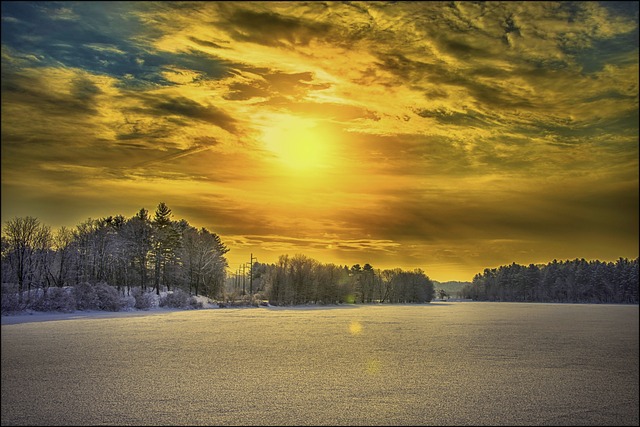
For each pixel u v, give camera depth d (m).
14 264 99.81
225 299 147.62
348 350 46.88
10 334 58.69
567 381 33.28
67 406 25.92
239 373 34.69
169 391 29.22
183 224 161.12
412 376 34.16
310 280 172.00
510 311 152.12
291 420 23.72
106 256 125.69
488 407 26.44
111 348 46.59
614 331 73.69
